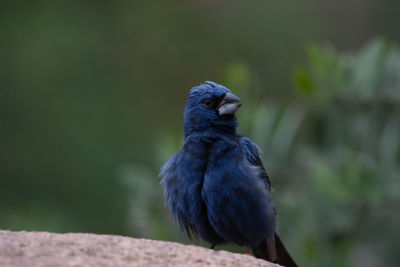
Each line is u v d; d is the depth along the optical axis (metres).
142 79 23.89
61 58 23.02
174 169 8.82
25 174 20.50
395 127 11.42
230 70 11.74
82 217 19.36
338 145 11.56
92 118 21.92
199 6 25.69
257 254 9.30
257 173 8.64
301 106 13.23
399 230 11.34
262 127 11.62
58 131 21.34
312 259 11.26
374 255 11.71
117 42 24.33
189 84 24.27
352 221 11.31
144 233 12.16
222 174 8.43
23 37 23.19
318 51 11.55
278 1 24.98
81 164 20.70
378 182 10.79
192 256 6.19
